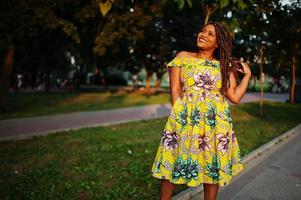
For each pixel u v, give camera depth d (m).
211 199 3.39
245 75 3.39
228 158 3.25
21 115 14.96
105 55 34.78
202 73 3.22
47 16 15.77
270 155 7.73
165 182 3.40
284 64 25.42
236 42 17.98
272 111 19.23
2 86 16.50
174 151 3.29
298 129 12.43
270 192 5.07
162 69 35.78
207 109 3.21
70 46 36.84
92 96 29.33
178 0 5.03
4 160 6.61
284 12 8.32
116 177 5.58
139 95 32.16
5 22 15.00
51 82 54.19
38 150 7.55
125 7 18.94
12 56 16.86
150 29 30.61
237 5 6.87
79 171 5.87
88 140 8.96
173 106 3.34
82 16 18.09
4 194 4.70
